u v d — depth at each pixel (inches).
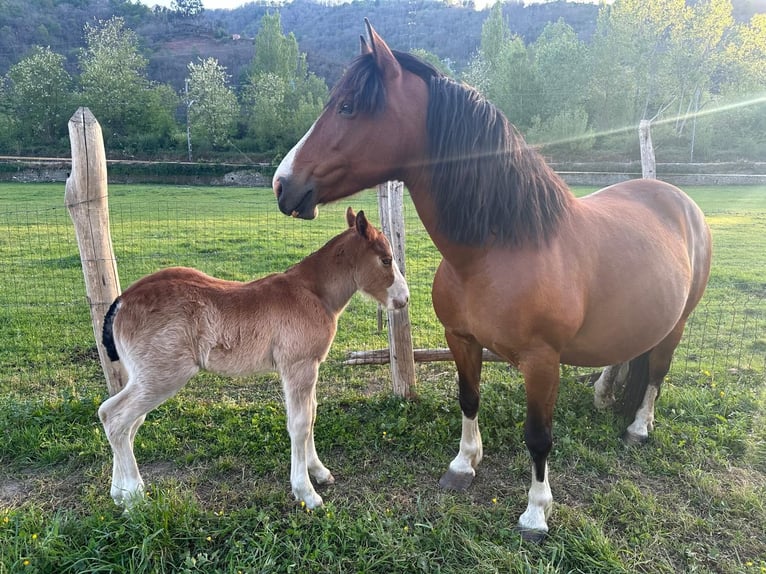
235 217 532.4
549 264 91.7
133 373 102.3
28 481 118.0
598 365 116.8
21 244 377.7
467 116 86.0
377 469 123.6
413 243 397.4
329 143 85.4
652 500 109.4
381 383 172.2
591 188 740.7
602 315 102.7
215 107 1567.4
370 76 82.8
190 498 107.1
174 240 395.2
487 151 86.9
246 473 121.7
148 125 1571.1
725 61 1464.1
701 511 108.3
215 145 1572.3
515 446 131.5
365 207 493.4
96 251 135.9
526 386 98.4
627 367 144.6
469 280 94.7
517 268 90.2
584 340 105.0
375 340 211.8
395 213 151.4
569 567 92.5
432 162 87.7
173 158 1469.0
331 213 535.5
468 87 90.7
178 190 852.0
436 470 122.6
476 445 119.0
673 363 186.1
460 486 115.4
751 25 1460.4
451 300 101.7
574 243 98.0
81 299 252.5
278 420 141.8
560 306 92.1
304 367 109.5
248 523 100.9
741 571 90.3
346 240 118.6
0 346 196.1
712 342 208.1
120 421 101.7
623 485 114.3
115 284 141.4
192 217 526.6
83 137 128.3
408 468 123.6
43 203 631.8
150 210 573.0
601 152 1300.4
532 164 94.5
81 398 149.7
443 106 85.7
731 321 235.0
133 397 101.4
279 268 313.4
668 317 113.6
